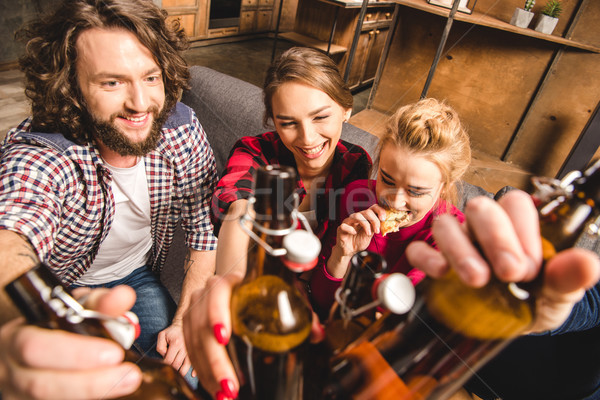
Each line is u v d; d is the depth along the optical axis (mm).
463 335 306
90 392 267
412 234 599
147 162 967
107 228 946
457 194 730
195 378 844
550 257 243
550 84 1742
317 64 741
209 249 1097
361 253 356
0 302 286
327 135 795
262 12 5773
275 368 339
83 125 817
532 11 1710
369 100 2275
